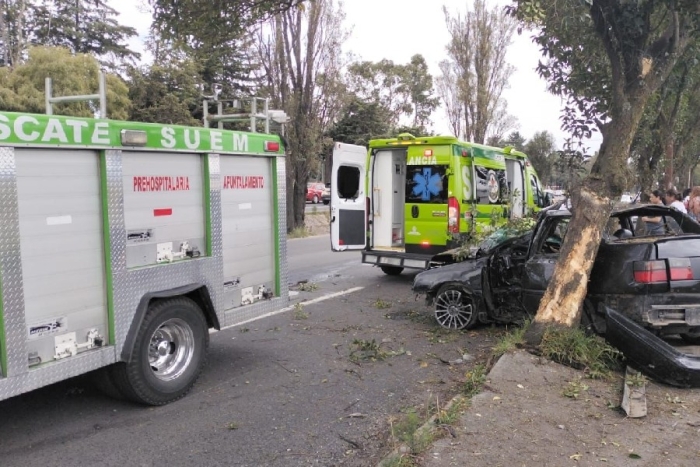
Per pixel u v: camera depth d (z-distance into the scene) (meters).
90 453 4.01
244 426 4.46
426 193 10.27
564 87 8.23
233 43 17.94
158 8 7.95
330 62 21.58
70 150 4.11
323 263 14.22
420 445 3.77
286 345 6.77
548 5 5.53
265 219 6.19
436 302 7.52
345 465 3.82
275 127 7.12
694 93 12.90
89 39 29.23
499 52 29.06
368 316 8.27
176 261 5.04
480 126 29.52
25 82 15.78
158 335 4.96
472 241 8.13
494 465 3.54
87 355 4.25
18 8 23.33
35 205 3.88
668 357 4.89
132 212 4.61
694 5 5.78
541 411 4.38
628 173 5.77
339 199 11.22
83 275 4.24
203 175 5.32
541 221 6.57
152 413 4.73
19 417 4.65
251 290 6.00
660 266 5.29
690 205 12.10
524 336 5.75
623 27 5.97
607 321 5.36
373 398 5.05
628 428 4.09
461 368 5.86
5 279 3.70
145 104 22.84
